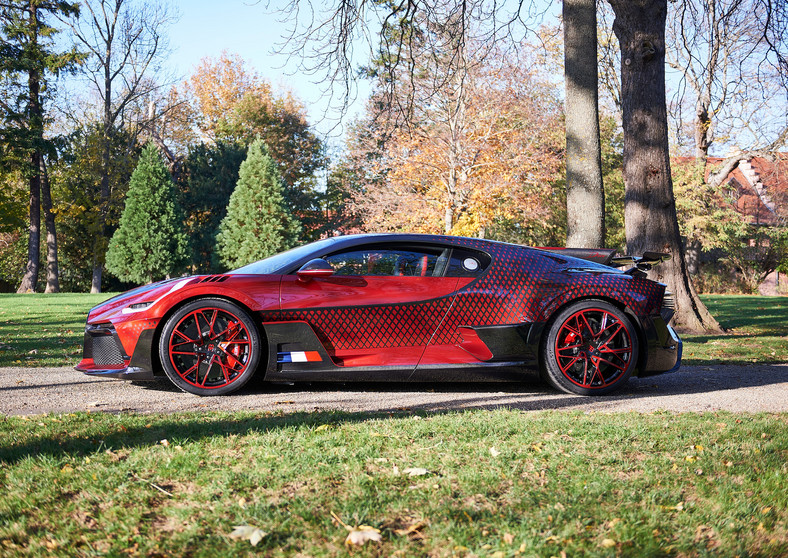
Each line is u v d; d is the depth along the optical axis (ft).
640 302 16.11
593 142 30.40
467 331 15.61
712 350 26.16
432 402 14.38
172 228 107.55
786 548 6.71
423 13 34.06
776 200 107.04
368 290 15.48
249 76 144.97
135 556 6.34
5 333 31.83
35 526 6.99
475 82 70.18
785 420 12.62
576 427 11.51
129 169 117.39
